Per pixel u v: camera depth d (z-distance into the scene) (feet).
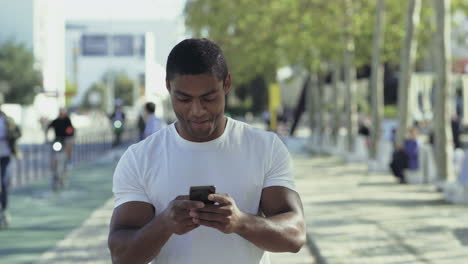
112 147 107.04
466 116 79.20
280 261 27.22
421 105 93.91
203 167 9.38
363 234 32.35
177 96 8.79
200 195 8.42
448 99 50.14
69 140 54.03
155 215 9.52
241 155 9.48
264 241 8.77
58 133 53.52
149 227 8.64
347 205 43.04
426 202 44.39
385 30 76.54
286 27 81.92
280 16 82.53
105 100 371.35
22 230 34.78
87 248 29.84
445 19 49.49
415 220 36.63
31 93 205.57
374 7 78.33
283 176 9.61
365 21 77.87
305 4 79.87
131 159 9.53
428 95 86.99
